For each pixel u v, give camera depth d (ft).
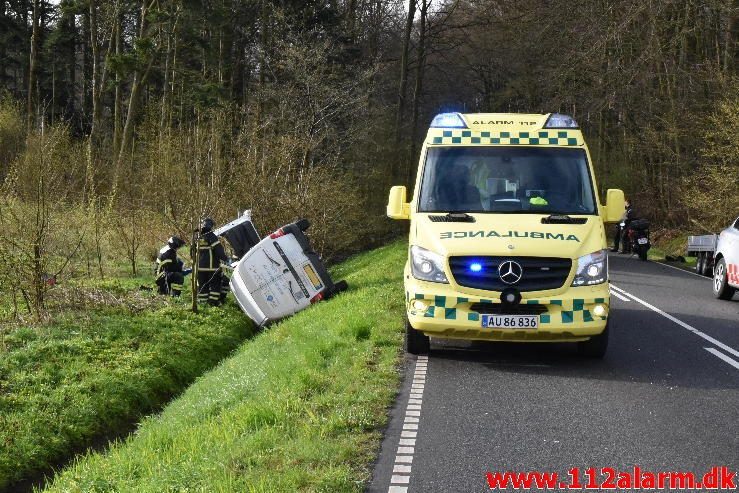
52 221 48.44
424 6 147.74
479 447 20.45
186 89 119.75
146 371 37.70
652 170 129.49
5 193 47.91
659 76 112.88
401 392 25.68
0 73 184.44
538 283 27.73
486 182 31.24
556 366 29.60
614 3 101.04
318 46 111.55
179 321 47.75
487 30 142.82
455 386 26.48
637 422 22.66
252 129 80.12
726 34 106.22
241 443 20.84
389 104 149.79
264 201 72.90
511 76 147.43
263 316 51.72
